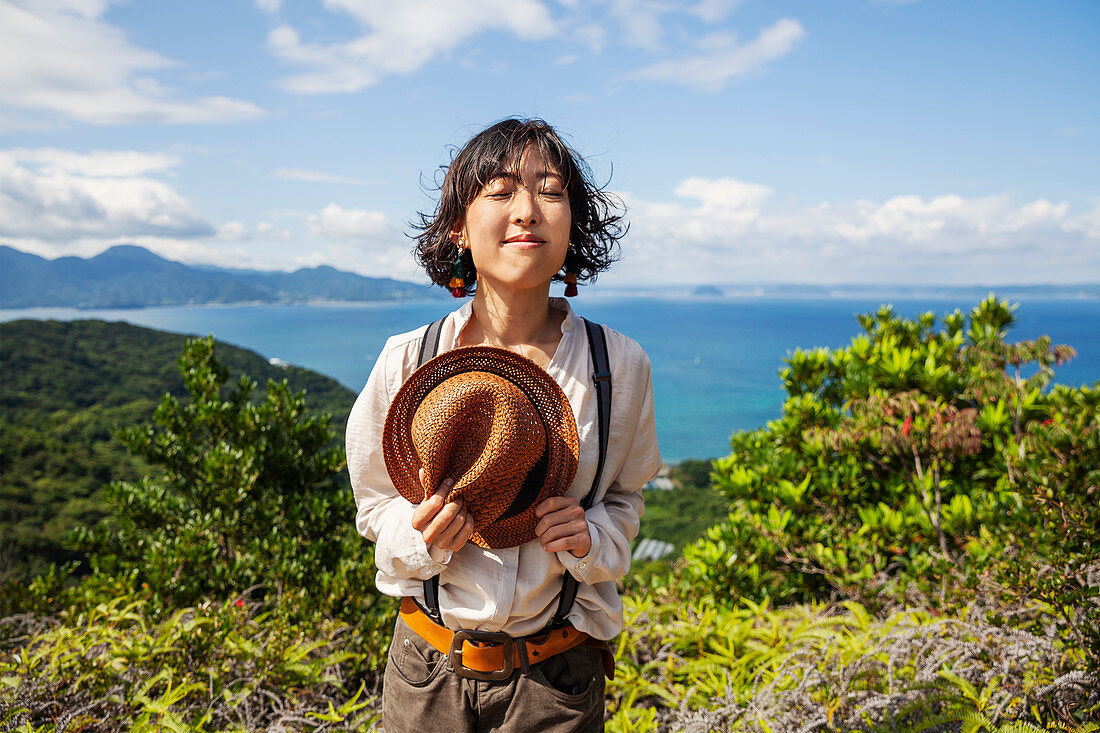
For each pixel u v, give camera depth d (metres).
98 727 2.27
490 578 1.27
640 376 1.41
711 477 4.63
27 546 15.69
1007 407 3.93
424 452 1.15
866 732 1.99
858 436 3.90
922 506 3.69
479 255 1.29
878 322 5.01
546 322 1.45
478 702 1.31
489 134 1.31
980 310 4.41
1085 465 2.98
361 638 3.12
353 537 4.00
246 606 3.13
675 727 2.35
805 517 4.06
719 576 3.68
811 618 2.94
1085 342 171.62
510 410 1.15
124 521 3.97
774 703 2.22
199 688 2.35
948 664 2.29
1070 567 2.36
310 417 4.46
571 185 1.43
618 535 1.32
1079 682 2.00
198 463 4.27
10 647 2.99
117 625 3.07
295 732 2.28
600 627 1.39
